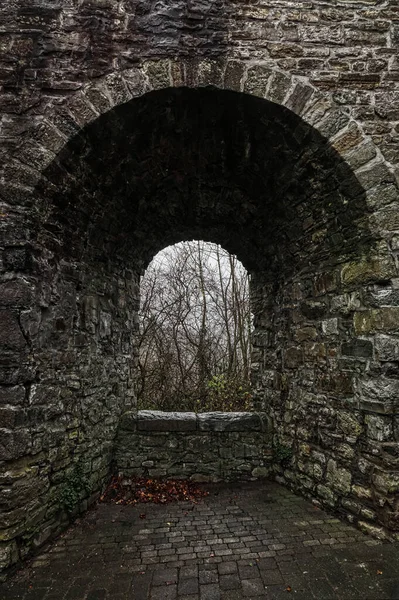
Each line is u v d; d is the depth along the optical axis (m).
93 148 3.09
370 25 3.24
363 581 2.37
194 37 3.06
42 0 3.01
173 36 3.05
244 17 3.14
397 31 3.25
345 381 3.25
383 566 2.51
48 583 2.39
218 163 3.78
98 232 3.76
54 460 2.98
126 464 4.21
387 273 2.93
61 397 3.11
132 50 3.02
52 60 2.96
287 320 4.28
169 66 3.00
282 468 4.15
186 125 3.33
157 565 2.59
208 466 4.26
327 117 3.08
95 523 3.24
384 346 2.88
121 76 2.97
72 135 2.89
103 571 2.52
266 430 4.38
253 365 5.16
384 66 3.18
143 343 7.98
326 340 3.54
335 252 3.44
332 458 3.38
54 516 2.97
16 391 2.57
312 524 3.17
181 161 3.75
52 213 3.01
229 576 2.46
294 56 3.14
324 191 3.38
